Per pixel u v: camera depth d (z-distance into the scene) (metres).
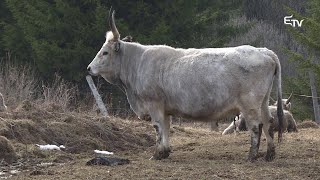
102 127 15.14
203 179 10.14
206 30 30.75
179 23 29.16
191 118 12.23
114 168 11.16
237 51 11.76
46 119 14.90
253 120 11.66
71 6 28.14
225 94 11.69
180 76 12.02
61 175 10.55
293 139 15.18
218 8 32.28
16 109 15.23
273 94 26.36
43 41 27.38
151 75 12.38
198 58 11.95
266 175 10.40
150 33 27.34
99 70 12.98
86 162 11.82
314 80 33.50
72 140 14.08
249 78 11.61
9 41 30.34
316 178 10.21
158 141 12.49
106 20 26.78
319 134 16.72
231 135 16.53
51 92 20.27
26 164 11.75
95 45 28.09
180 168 11.07
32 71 27.56
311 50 33.78
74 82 28.12
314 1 35.00
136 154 13.82
